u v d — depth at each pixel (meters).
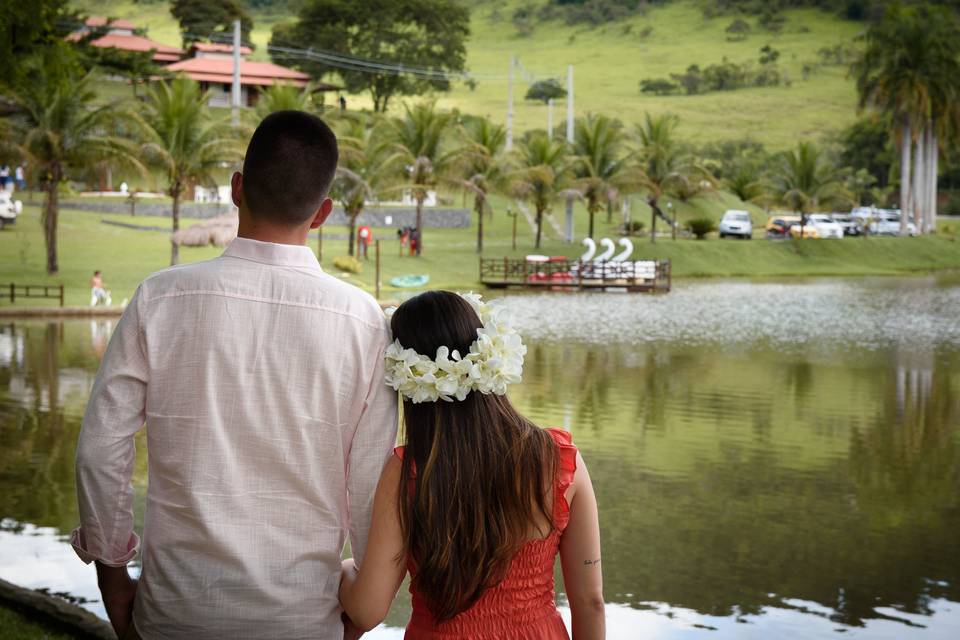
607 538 8.70
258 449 1.96
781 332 26.55
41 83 33.38
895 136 65.56
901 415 15.12
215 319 1.96
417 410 2.01
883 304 35.25
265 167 1.99
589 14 191.75
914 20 63.31
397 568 2.02
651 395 16.55
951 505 10.02
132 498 2.03
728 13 183.38
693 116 120.75
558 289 40.19
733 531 8.98
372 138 43.00
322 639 2.02
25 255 35.97
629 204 60.12
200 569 1.95
